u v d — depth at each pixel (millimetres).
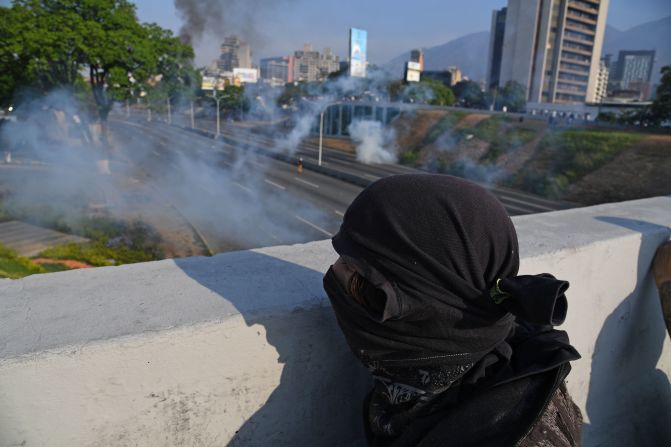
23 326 923
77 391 882
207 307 1024
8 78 29938
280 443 1140
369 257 771
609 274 1708
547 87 102688
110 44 28984
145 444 978
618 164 33281
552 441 717
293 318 1053
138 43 30125
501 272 762
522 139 41812
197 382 988
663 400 2062
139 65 31688
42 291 1080
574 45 102750
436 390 799
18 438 863
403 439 816
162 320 962
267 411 1096
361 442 1270
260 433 1104
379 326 792
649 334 1977
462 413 759
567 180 33719
